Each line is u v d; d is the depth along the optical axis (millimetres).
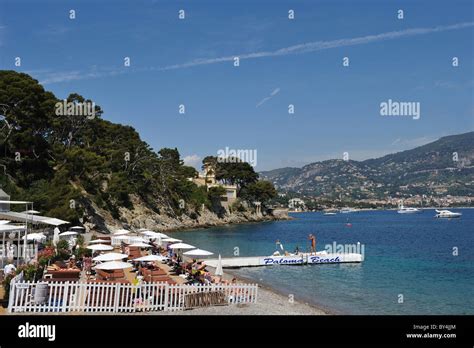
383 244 74938
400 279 38344
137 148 115688
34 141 72375
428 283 36312
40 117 74125
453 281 37281
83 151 87438
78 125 99875
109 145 105812
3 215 30000
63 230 63344
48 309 18875
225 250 65438
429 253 59969
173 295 21000
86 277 27734
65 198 68312
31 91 71062
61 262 29250
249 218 169750
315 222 177875
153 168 127188
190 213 136500
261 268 45719
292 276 40344
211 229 127312
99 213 87875
